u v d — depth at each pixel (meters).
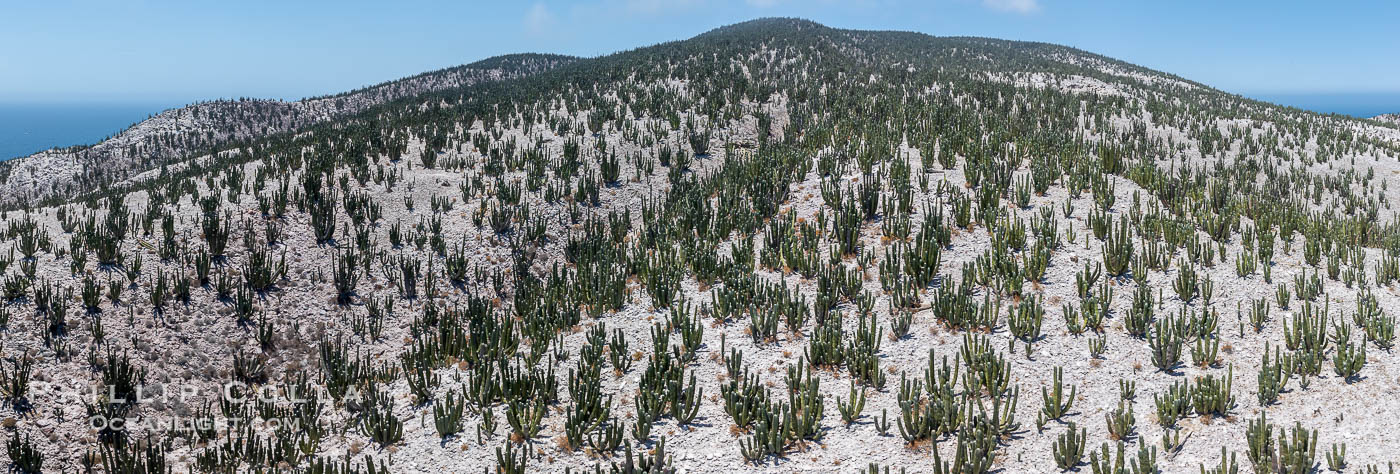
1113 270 13.30
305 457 9.77
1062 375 10.55
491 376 11.55
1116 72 60.47
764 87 35.56
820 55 52.06
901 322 11.99
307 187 19.08
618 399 10.92
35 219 16.92
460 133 29.11
